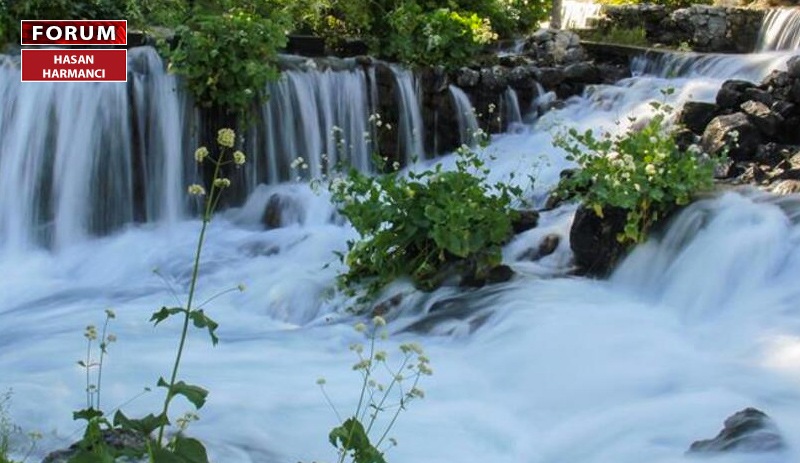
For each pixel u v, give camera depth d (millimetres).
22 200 8750
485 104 10602
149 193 9148
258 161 9516
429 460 4438
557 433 4719
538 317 5926
